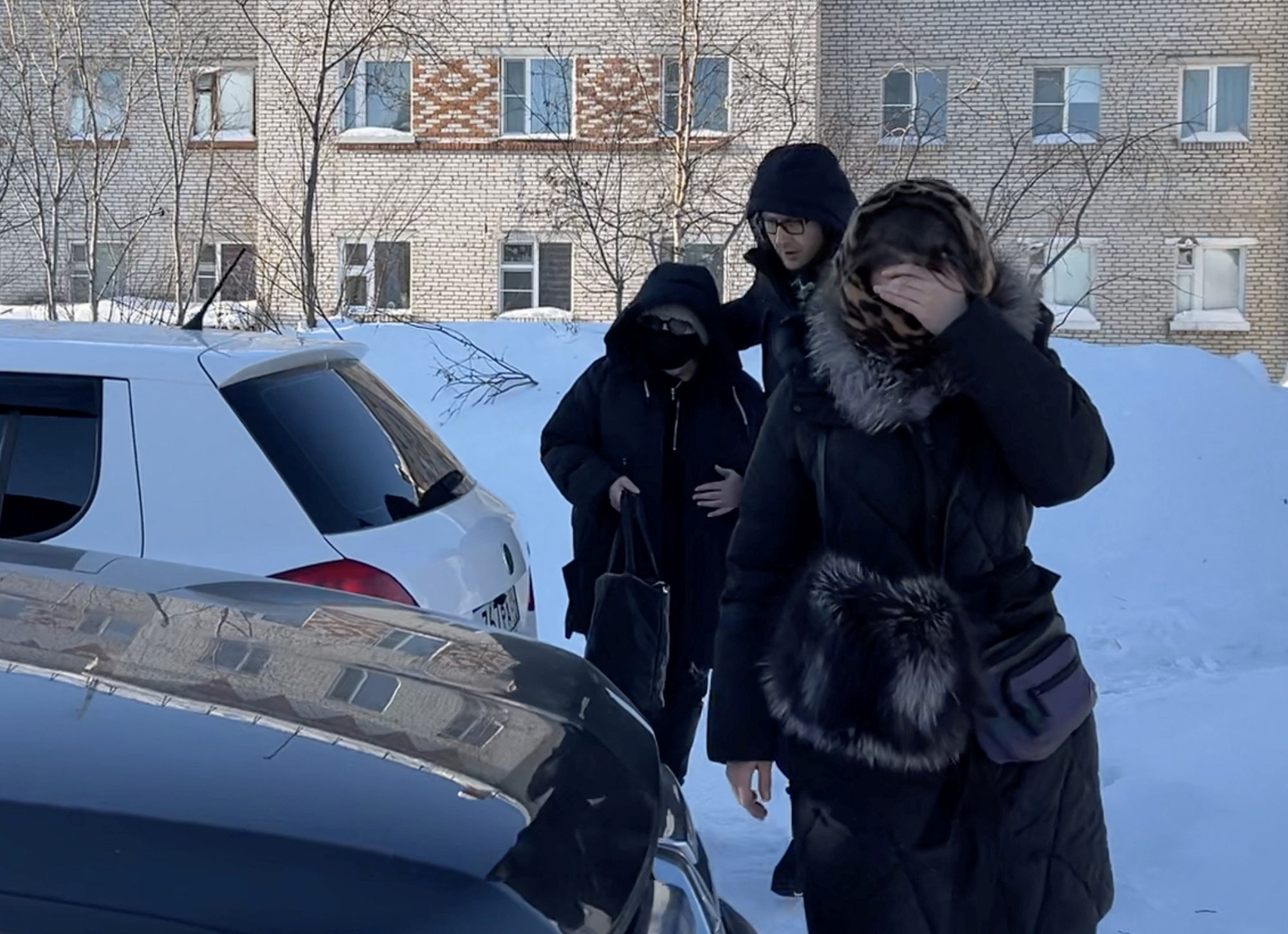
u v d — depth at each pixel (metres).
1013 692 2.44
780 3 19.27
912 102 22.14
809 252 3.74
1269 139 22.08
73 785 1.62
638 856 1.91
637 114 17.58
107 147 19.73
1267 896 3.82
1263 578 7.81
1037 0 22.11
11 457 3.65
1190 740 4.98
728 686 2.70
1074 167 20.62
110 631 2.22
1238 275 22.34
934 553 2.49
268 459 3.60
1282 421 9.55
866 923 2.50
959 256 2.37
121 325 4.34
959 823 2.47
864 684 2.42
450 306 21.36
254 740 1.81
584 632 4.22
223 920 1.43
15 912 1.41
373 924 1.46
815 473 2.58
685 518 4.08
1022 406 2.36
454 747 1.92
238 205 22.08
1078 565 8.09
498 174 21.06
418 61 20.97
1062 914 2.49
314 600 2.71
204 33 20.58
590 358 10.91
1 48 17.91
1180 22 22.08
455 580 3.76
